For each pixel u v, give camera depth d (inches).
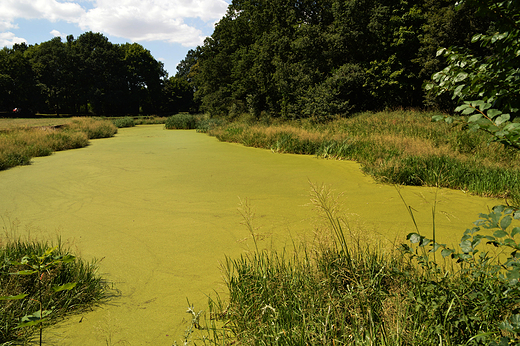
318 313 90.0
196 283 130.4
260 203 230.8
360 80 858.8
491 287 83.9
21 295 79.7
